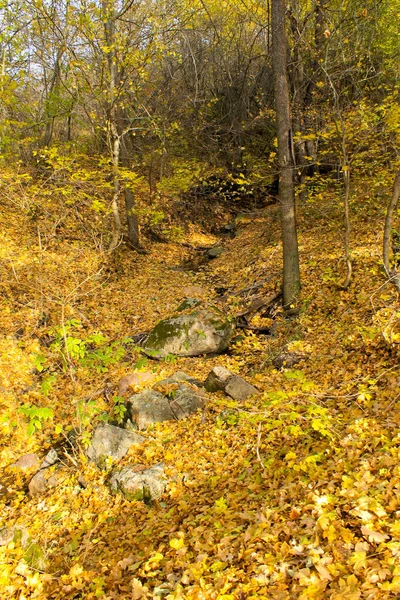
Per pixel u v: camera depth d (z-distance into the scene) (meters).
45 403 7.69
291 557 3.23
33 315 9.73
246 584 3.09
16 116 16.73
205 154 19.47
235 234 18.58
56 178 12.90
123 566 4.01
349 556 3.02
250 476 4.86
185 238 18.41
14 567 4.39
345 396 5.53
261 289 11.59
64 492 5.74
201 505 4.72
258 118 17.70
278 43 9.28
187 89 19.34
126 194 15.41
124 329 10.63
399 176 6.77
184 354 9.13
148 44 12.62
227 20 20.62
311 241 12.80
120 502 5.30
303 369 7.45
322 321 8.86
